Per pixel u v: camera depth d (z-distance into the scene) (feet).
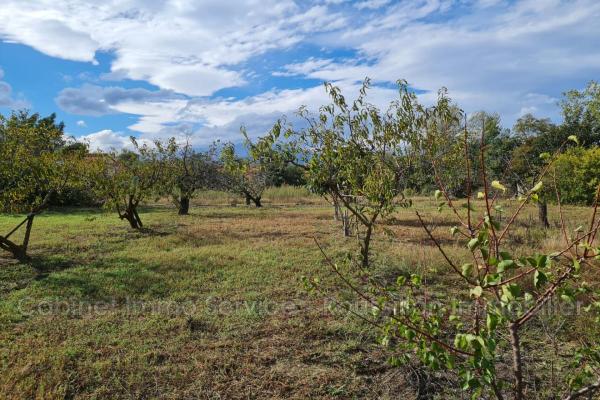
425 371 14.23
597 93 65.31
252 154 25.50
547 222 42.80
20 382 13.50
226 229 45.57
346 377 14.19
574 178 62.18
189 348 16.33
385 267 26.63
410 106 25.53
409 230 43.04
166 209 73.15
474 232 8.02
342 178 26.68
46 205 31.24
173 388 13.70
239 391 13.52
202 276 25.81
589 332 16.44
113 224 48.47
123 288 23.52
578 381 9.77
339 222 51.52
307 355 15.67
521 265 7.08
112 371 14.61
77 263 29.43
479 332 7.91
